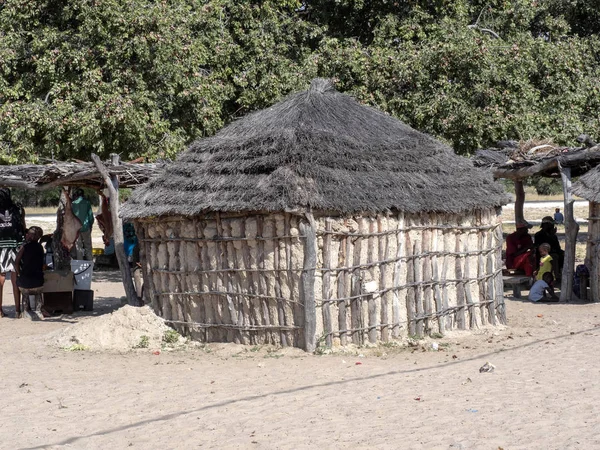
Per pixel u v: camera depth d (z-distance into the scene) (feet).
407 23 72.74
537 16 84.94
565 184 52.26
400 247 37.42
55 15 66.39
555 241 59.21
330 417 25.23
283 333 36.01
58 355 37.09
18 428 25.03
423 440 22.57
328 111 39.60
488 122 67.05
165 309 39.96
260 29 72.64
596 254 50.24
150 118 65.41
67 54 63.46
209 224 37.37
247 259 36.35
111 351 37.91
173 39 64.69
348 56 70.08
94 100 64.13
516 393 27.71
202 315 38.45
